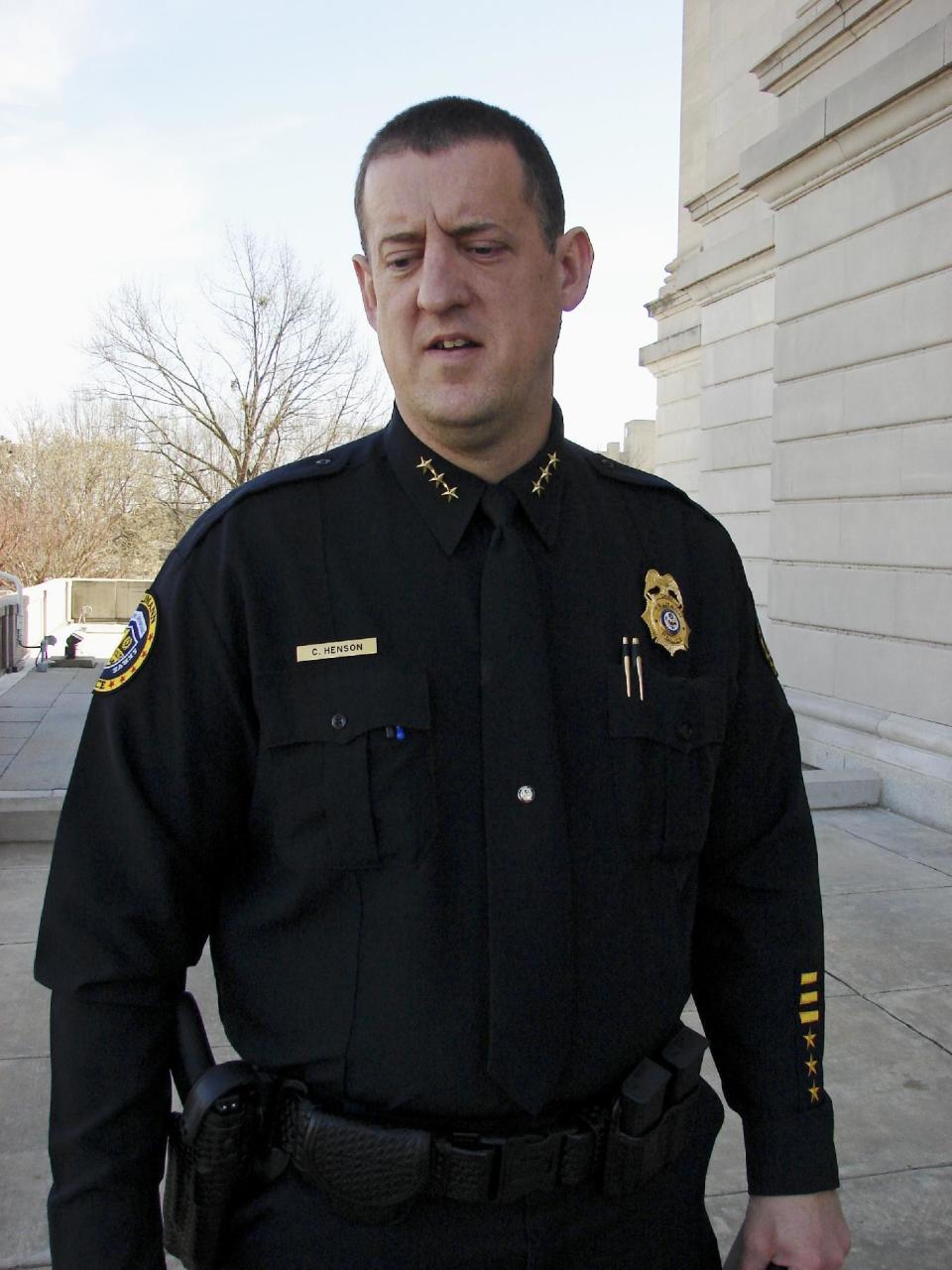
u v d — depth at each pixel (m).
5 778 6.98
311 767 1.20
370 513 1.31
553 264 1.35
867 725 6.87
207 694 1.23
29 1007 3.78
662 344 13.16
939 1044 3.62
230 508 1.29
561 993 1.19
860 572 7.05
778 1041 1.44
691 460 12.79
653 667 1.35
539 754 1.22
